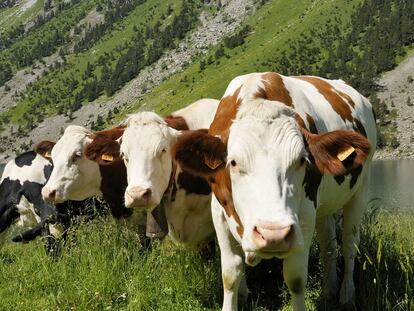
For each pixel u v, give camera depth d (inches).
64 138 170.2
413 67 2650.1
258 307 126.1
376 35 3041.3
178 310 125.5
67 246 153.2
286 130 97.1
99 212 176.2
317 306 126.0
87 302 127.3
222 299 130.3
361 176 131.0
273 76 117.6
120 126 152.0
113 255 142.6
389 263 130.0
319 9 3732.8
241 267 113.0
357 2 3614.7
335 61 3009.4
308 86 131.4
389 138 2190.0
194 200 140.6
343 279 131.6
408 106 2377.0
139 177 135.3
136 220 167.0
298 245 91.1
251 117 98.9
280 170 95.3
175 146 101.3
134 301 125.5
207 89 3137.3
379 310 115.4
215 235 146.2
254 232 91.7
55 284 141.3
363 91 2532.0
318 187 108.5
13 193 200.7
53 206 179.6
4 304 133.6
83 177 168.6
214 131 111.2
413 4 3171.8
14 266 160.2
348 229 134.8
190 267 136.3
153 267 140.9
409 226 179.2
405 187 885.2
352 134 98.1
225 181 103.3
